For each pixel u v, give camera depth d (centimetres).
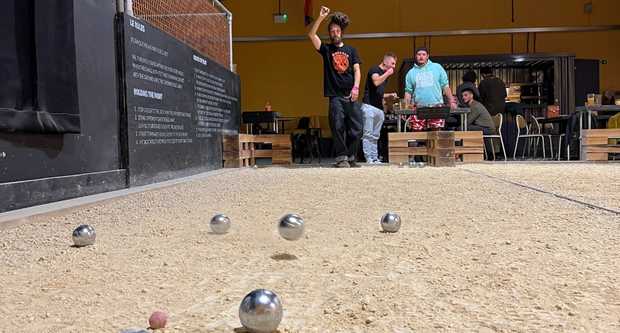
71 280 193
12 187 382
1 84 383
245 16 1859
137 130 578
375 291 170
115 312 156
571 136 1109
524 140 1358
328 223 306
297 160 1596
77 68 480
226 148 914
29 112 407
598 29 1780
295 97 1855
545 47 1806
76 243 256
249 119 1231
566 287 168
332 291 172
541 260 203
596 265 194
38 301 168
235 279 190
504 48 1816
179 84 704
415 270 195
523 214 319
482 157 965
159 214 363
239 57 1867
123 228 308
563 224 281
